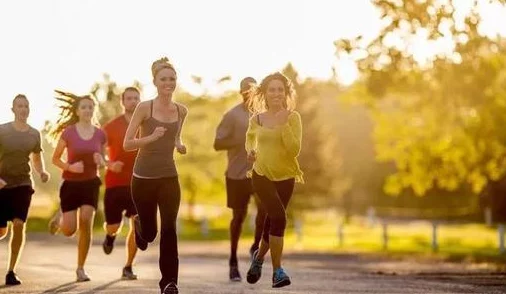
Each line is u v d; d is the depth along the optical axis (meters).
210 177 130.75
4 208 24.03
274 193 19.97
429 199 195.75
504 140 66.81
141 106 18.78
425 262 55.84
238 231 26.98
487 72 56.03
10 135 23.84
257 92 20.39
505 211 134.75
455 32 44.91
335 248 75.12
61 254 47.16
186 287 23.88
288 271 35.12
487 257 61.47
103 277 27.30
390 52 49.59
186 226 129.62
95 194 25.08
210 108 130.50
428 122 69.12
